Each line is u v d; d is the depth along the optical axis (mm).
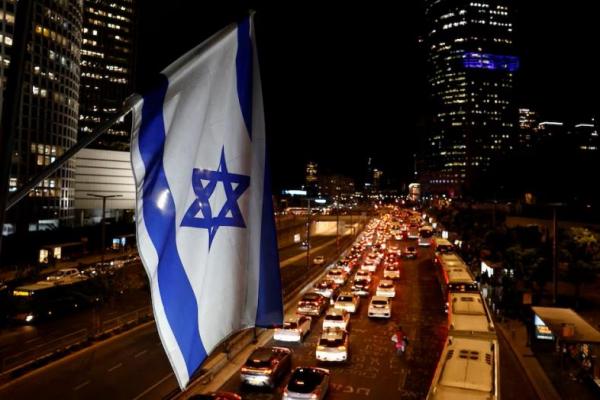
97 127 4406
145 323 30859
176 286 4914
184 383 4801
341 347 23141
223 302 5293
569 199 64812
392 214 189625
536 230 47656
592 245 36250
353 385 19969
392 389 19516
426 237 82125
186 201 5035
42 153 76500
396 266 52812
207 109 5270
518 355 24625
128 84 148625
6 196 3645
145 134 4793
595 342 19891
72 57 84562
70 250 62438
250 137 5648
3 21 66625
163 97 4945
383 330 29750
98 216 94250
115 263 53875
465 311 22500
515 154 83438
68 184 83625
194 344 4996
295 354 24656
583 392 19609
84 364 22328
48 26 77750
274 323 5648
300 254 72125
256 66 5742
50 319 32562
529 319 26609
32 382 19812
